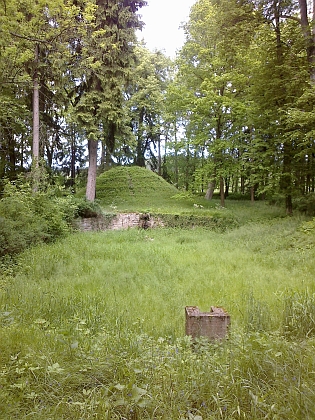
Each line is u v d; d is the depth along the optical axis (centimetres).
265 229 1367
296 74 1423
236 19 1473
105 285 738
